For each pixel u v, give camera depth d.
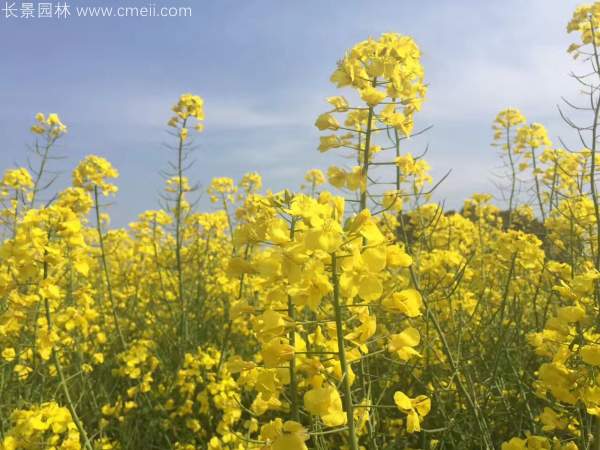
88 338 0.65
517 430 0.41
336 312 0.20
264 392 0.21
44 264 0.39
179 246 0.73
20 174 0.69
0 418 0.42
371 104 0.31
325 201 0.21
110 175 0.68
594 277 0.25
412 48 0.32
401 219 0.43
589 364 0.23
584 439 0.27
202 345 0.67
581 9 0.51
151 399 0.57
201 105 0.73
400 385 0.46
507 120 0.84
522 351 0.49
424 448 0.40
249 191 0.89
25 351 0.44
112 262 0.98
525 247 0.52
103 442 0.45
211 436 0.51
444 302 0.49
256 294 0.72
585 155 0.63
